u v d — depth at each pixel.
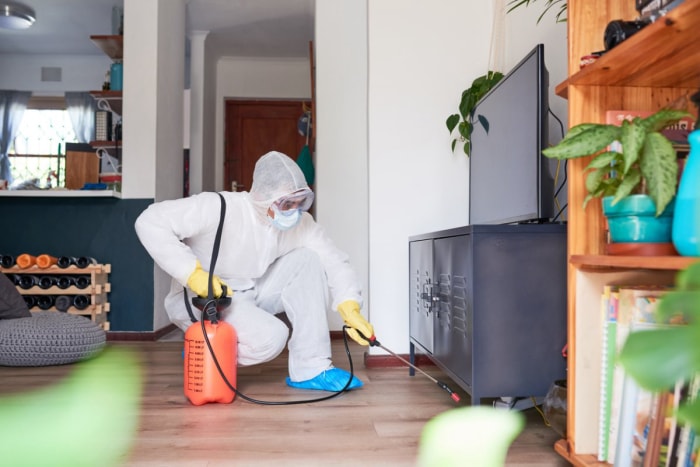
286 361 2.89
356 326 2.15
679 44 1.06
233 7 5.57
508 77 2.06
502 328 1.66
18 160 7.57
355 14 4.22
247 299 2.29
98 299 3.84
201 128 6.23
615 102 1.32
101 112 4.55
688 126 1.23
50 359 2.79
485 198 2.35
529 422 1.75
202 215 2.11
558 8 2.31
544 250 1.67
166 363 2.90
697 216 0.89
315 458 1.43
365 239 4.16
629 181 1.07
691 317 0.24
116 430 1.67
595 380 1.29
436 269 2.11
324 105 4.20
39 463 1.39
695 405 0.24
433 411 1.88
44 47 7.21
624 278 1.30
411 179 2.79
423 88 2.80
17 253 3.94
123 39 4.12
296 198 2.07
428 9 2.82
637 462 1.09
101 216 3.97
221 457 1.43
